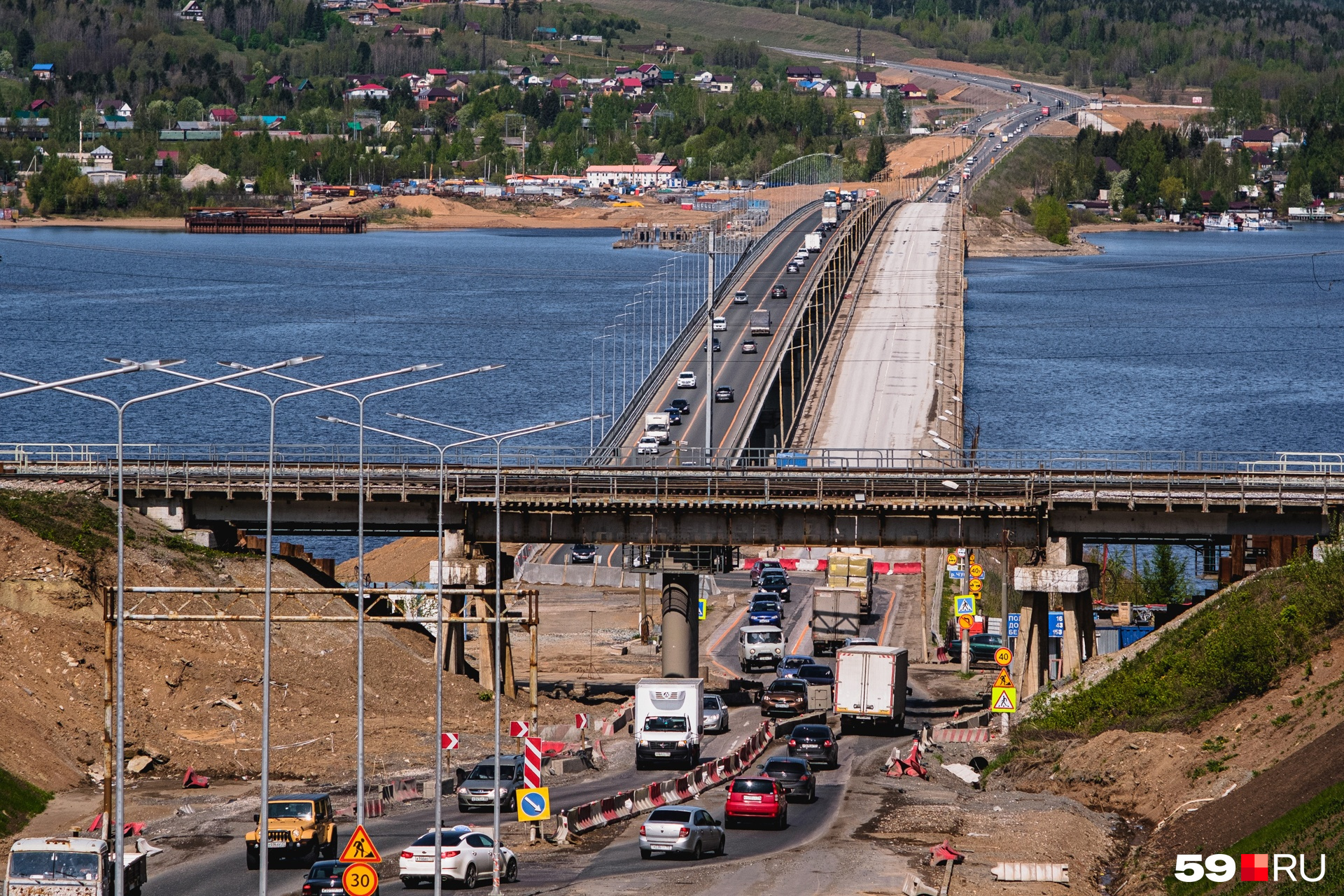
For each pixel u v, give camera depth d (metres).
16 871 135.25
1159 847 171.25
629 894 147.12
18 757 198.88
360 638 158.12
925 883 150.38
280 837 159.50
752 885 150.88
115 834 151.62
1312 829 148.75
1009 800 198.25
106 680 153.25
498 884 146.50
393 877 156.62
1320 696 193.75
